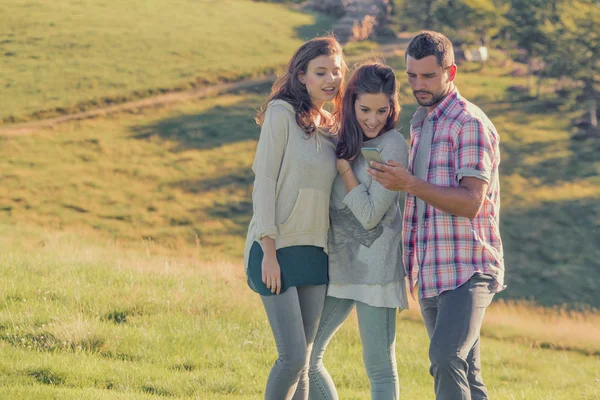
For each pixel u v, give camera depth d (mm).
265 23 64812
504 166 41438
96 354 6793
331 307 4406
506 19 59344
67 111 43750
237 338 8344
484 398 4551
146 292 9469
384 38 64125
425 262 4121
